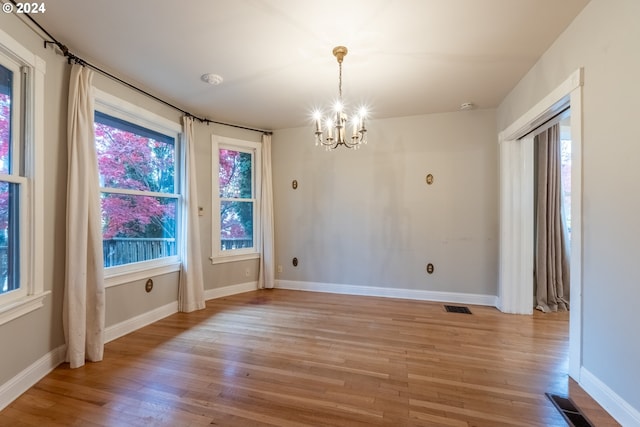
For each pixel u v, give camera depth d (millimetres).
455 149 3830
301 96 3309
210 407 1753
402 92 3207
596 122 1800
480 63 2588
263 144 4457
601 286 1766
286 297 4066
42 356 2072
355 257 4242
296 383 2002
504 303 3438
